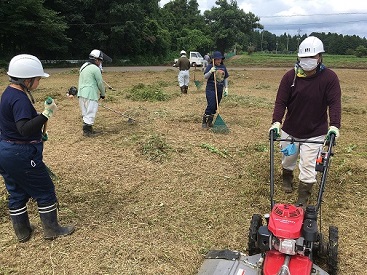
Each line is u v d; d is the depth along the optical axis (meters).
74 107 11.48
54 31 40.72
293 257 3.16
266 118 10.23
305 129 4.74
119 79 22.64
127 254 3.94
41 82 19.94
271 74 29.44
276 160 6.66
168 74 28.03
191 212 4.86
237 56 74.00
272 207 3.59
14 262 3.84
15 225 4.13
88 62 8.02
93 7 47.84
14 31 38.06
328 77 4.52
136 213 4.81
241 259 3.46
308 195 4.86
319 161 3.90
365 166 6.41
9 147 3.82
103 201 5.12
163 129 8.59
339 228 4.49
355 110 11.57
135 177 5.94
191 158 6.77
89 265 3.78
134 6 49.53
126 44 50.75
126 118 9.66
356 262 3.85
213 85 8.67
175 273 3.68
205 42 67.12
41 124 3.81
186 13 75.88
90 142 7.67
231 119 9.99
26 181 3.95
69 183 5.65
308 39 4.31
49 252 4.00
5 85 17.14
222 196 5.33
